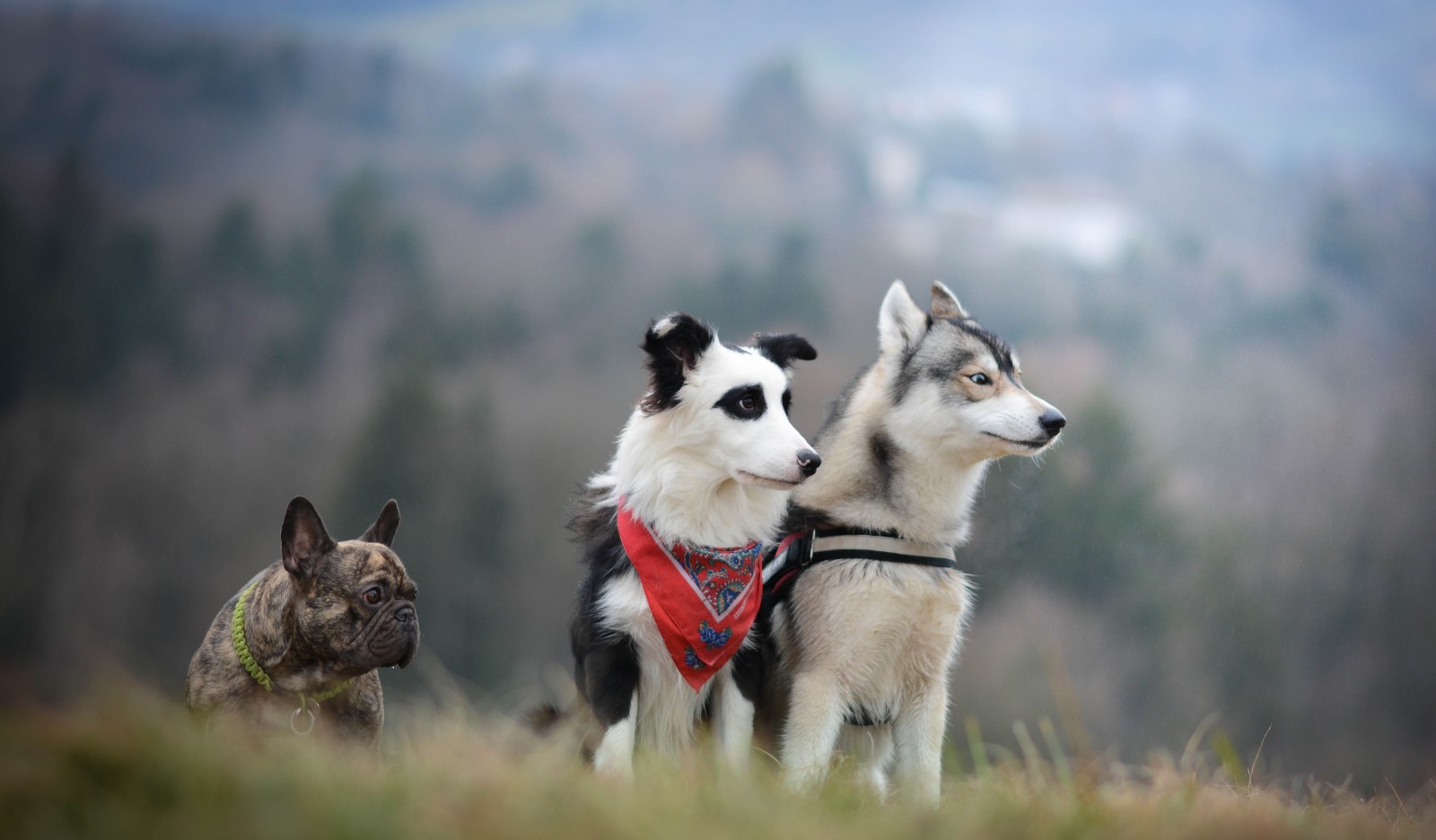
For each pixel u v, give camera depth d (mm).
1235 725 34312
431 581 41938
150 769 2916
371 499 43625
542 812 3049
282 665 4164
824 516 5328
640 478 4938
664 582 4766
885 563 5090
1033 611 31797
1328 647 38250
